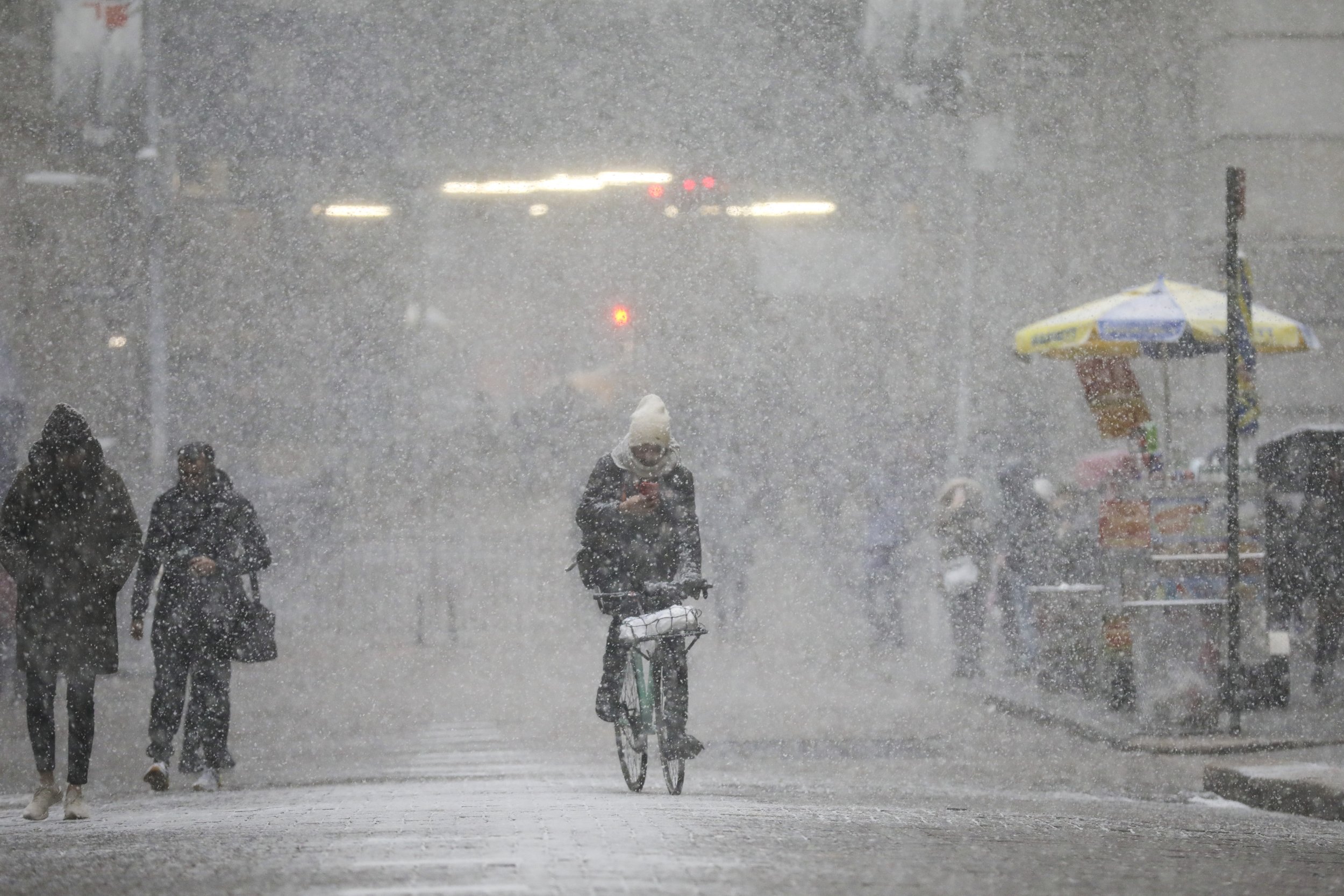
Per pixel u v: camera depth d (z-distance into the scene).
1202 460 64.62
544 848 22.25
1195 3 82.06
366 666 64.31
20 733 48.84
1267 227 78.88
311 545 98.19
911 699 53.06
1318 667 50.56
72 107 105.69
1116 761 40.53
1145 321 52.84
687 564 32.44
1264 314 55.59
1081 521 57.06
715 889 19.05
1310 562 50.66
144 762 42.94
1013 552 59.12
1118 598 47.06
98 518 32.06
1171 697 44.00
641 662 32.69
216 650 37.94
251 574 38.72
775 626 73.06
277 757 43.00
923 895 19.58
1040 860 23.34
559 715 49.72
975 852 23.80
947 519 59.31
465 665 63.91
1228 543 43.62
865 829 26.34
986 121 95.94
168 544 38.03
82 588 31.92
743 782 36.53
